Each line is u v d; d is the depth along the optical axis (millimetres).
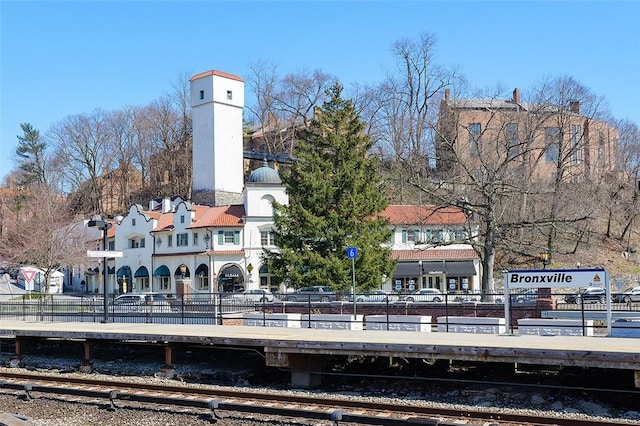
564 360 15336
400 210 61906
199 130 81938
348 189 43469
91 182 104688
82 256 68250
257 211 65812
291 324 26234
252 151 98500
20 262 66500
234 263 65125
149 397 15469
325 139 44875
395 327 23922
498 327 22141
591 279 19141
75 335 22906
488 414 13430
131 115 109250
